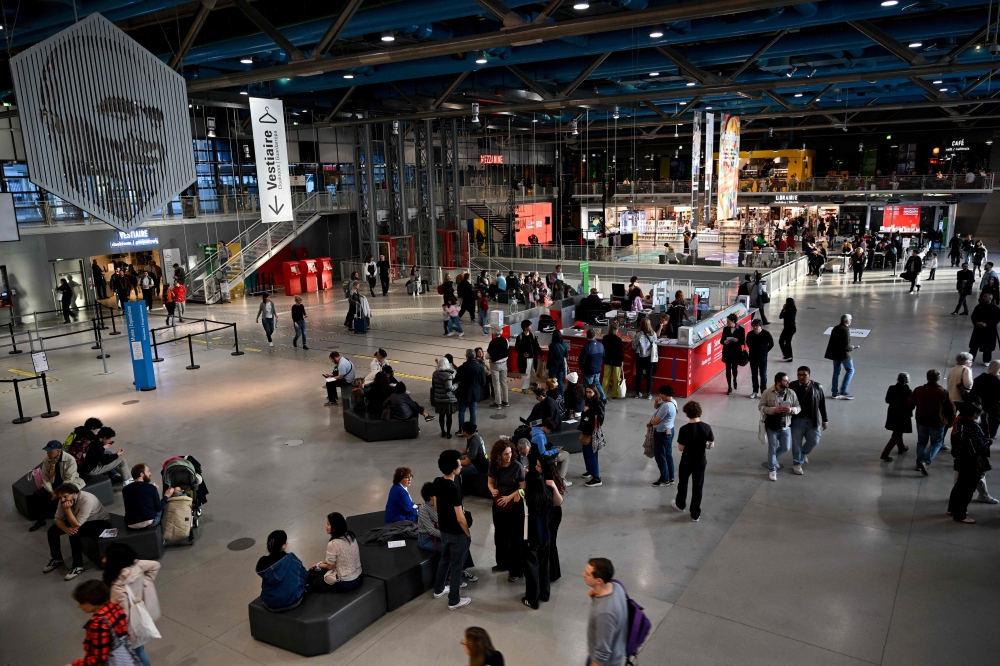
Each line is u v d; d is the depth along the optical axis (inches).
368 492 374.9
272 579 241.0
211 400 560.1
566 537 315.0
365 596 252.1
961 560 287.7
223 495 375.6
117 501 373.7
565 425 422.3
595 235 1633.9
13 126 1039.0
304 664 234.2
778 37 741.9
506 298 983.0
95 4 605.3
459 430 469.4
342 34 658.2
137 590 220.8
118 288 999.0
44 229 917.2
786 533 314.2
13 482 405.7
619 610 184.2
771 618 251.1
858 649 233.0
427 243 1326.3
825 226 1535.4
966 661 225.3
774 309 868.6
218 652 243.3
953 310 834.8
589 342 494.3
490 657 159.0
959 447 314.5
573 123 1466.5
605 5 633.0
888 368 583.8
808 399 370.3
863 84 1101.1
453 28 790.5
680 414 489.4
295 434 472.4
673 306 629.9
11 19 649.6
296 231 1245.7
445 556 266.2
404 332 817.5
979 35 625.0
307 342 775.7
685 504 342.6
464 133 1560.0
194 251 1134.4
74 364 700.7
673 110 1480.1
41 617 270.7
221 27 788.6
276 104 653.9
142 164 453.1
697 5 400.2
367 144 1235.2
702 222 1175.6
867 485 363.6
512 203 1620.3
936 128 1798.7
